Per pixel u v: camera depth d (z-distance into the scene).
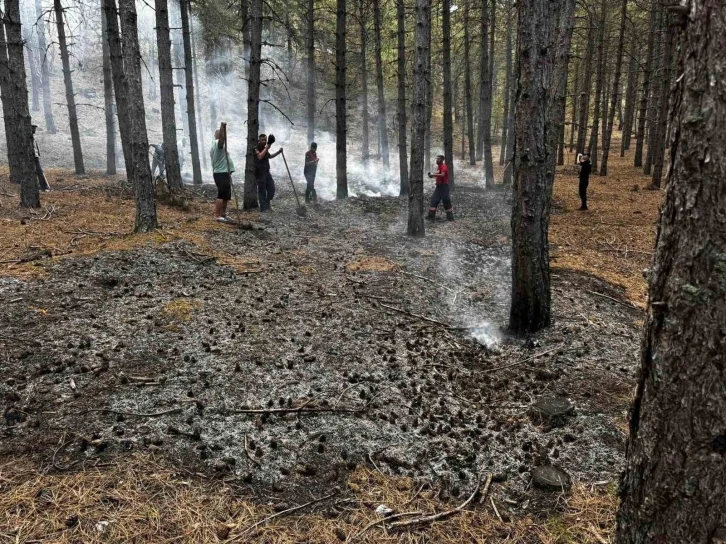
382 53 25.81
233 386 4.31
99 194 12.38
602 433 4.00
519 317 5.89
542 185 5.59
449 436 3.89
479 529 3.00
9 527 2.74
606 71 24.42
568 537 2.95
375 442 3.76
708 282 1.75
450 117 16.95
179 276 6.70
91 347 4.70
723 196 1.69
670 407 1.90
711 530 1.91
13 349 4.52
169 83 13.40
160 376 4.36
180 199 11.41
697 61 1.70
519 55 5.30
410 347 5.35
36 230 8.12
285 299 6.32
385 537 2.90
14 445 3.40
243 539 2.81
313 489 3.25
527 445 3.81
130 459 3.36
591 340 5.77
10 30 9.23
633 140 33.25
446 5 15.60
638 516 2.08
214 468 3.34
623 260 9.44
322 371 4.70
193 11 19.22
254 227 9.98
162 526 2.85
